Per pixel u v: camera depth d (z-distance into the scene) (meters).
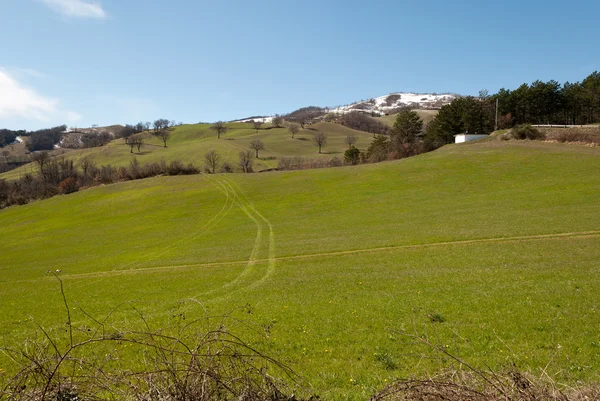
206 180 81.94
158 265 34.22
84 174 116.12
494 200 45.72
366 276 23.09
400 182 61.50
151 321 16.53
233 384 5.45
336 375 9.52
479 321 13.23
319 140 165.25
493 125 106.00
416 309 15.26
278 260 31.34
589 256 22.42
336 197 59.34
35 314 20.66
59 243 52.59
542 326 12.21
